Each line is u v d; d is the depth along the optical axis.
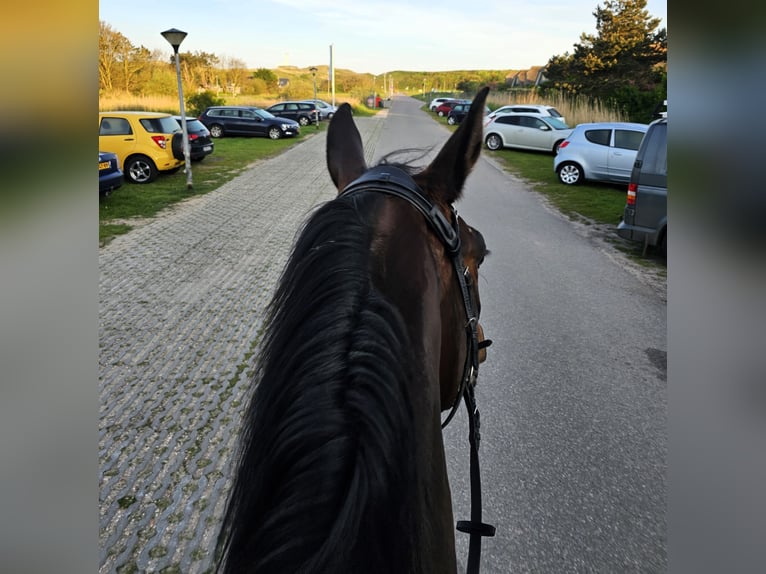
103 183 12.06
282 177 16.44
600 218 11.64
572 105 32.81
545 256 8.84
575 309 6.64
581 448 4.03
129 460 3.87
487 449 4.00
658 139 8.51
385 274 1.09
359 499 0.80
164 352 5.48
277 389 0.92
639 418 4.40
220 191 14.10
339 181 1.69
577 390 4.81
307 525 0.80
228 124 28.34
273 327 1.00
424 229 1.33
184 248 9.07
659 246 8.90
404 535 0.84
